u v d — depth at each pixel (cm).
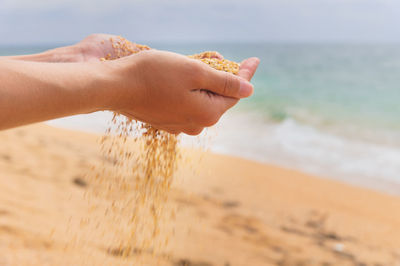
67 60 165
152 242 273
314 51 5041
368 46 5997
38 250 232
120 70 105
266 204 448
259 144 841
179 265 256
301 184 576
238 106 1341
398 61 2752
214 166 622
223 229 343
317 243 351
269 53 5019
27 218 276
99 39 177
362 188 579
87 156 499
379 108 1295
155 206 180
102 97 99
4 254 219
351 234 388
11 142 518
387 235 397
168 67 110
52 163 442
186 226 332
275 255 307
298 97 1589
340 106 1351
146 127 163
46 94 87
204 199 422
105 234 268
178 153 184
